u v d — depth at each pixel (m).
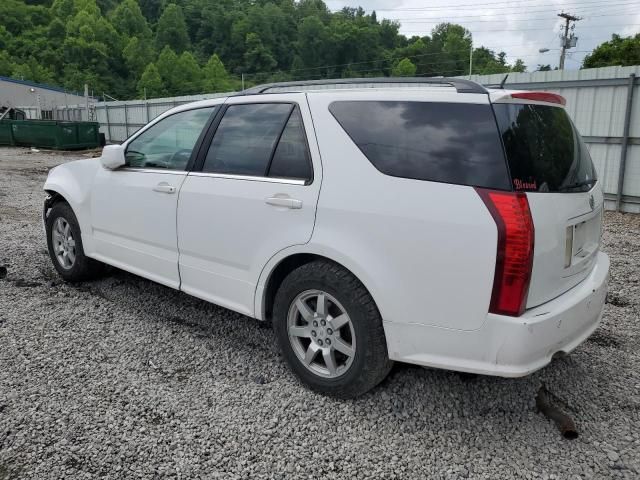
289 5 141.00
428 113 2.78
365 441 2.75
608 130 10.30
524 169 2.55
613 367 3.57
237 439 2.74
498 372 2.55
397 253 2.70
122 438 2.72
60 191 4.82
